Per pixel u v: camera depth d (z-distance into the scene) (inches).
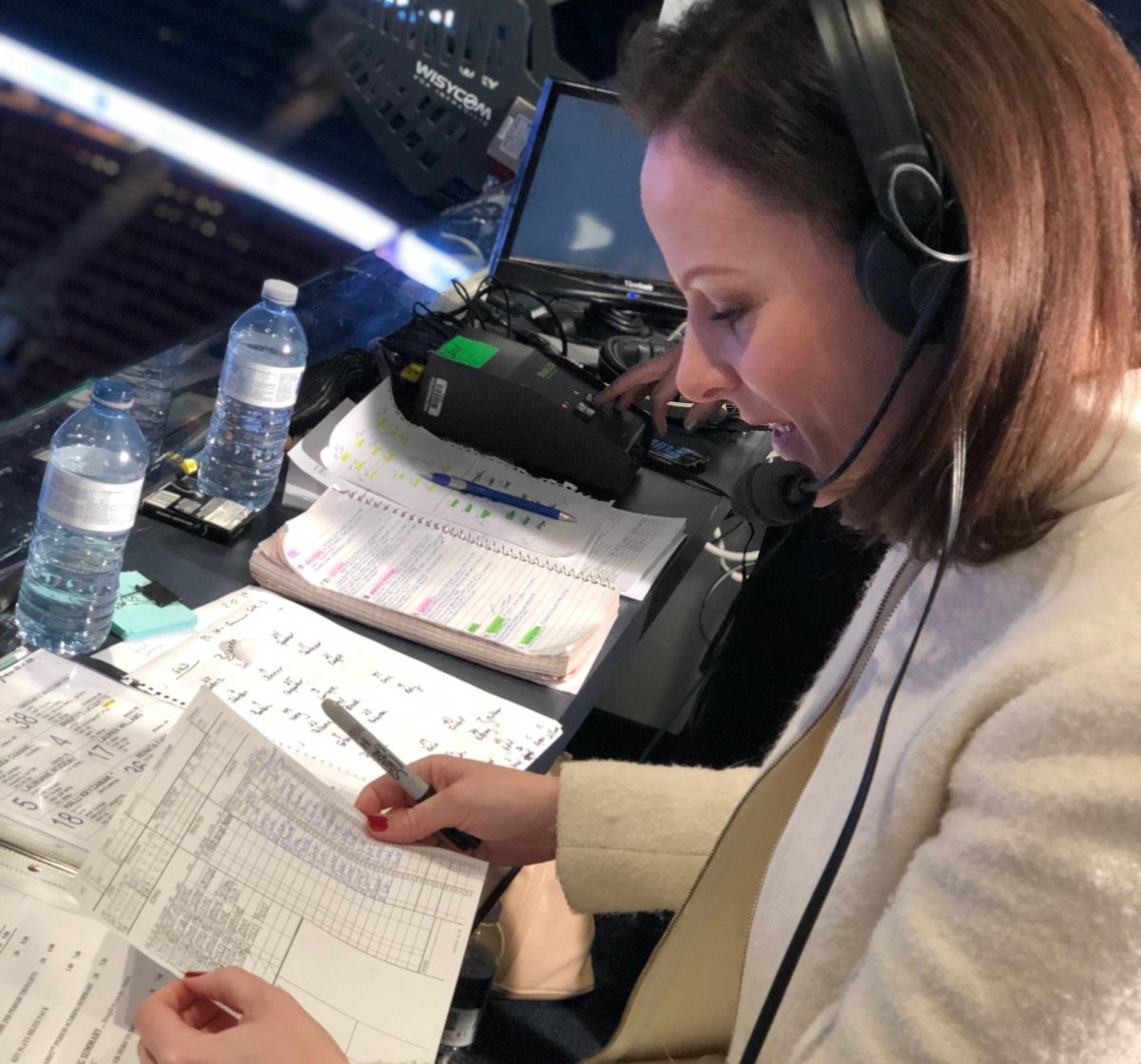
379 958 33.8
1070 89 23.8
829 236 26.2
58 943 32.2
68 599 43.0
